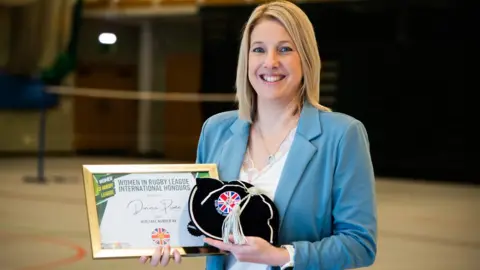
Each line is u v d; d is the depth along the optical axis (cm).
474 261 590
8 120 1647
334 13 1404
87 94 1775
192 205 189
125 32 1809
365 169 198
